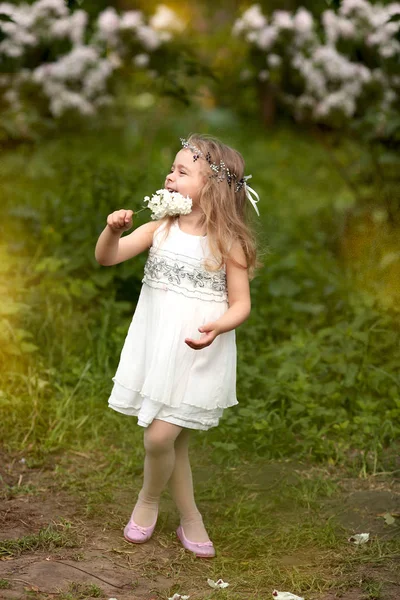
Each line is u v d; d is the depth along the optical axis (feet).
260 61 29.04
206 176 12.16
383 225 24.39
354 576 11.85
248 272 12.51
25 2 24.76
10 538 12.48
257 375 18.28
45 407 17.11
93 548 12.44
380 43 24.86
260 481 15.15
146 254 21.86
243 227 12.26
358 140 27.32
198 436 16.72
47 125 27.78
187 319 11.83
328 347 19.79
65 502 13.98
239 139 46.42
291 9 30.04
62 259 21.42
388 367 18.75
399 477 15.48
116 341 19.24
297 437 16.96
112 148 39.24
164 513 13.82
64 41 25.76
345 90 26.25
